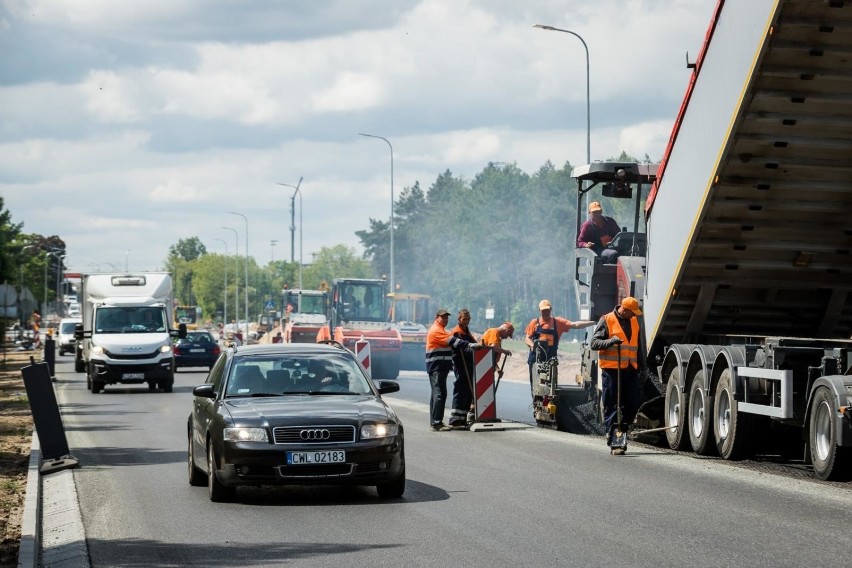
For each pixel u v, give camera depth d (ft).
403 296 285.84
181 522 56.24
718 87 71.87
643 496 61.31
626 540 48.80
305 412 61.05
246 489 67.26
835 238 78.38
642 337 87.81
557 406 100.63
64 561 47.57
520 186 611.47
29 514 59.11
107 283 190.19
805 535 49.57
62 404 148.36
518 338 443.32
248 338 422.41
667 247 82.99
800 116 69.36
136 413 131.23
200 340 247.70
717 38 71.56
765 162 72.59
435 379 103.04
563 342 412.77
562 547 47.50
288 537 51.42
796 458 79.71
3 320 266.36
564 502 59.57
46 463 80.02
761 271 80.94
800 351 70.44
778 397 70.18
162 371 173.47
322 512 58.18
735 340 83.51
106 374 171.53
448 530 52.08
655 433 89.76
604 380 82.99
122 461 83.46
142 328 179.22
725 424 77.10
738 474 70.13
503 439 93.97
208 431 62.80
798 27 63.72
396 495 62.54
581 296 103.50
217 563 46.06
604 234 104.32
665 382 86.48
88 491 68.18
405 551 47.39
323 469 60.18
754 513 55.42
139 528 54.85
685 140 78.28
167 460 83.51
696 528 51.49
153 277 192.54
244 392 65.41
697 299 83.46
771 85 67.46
